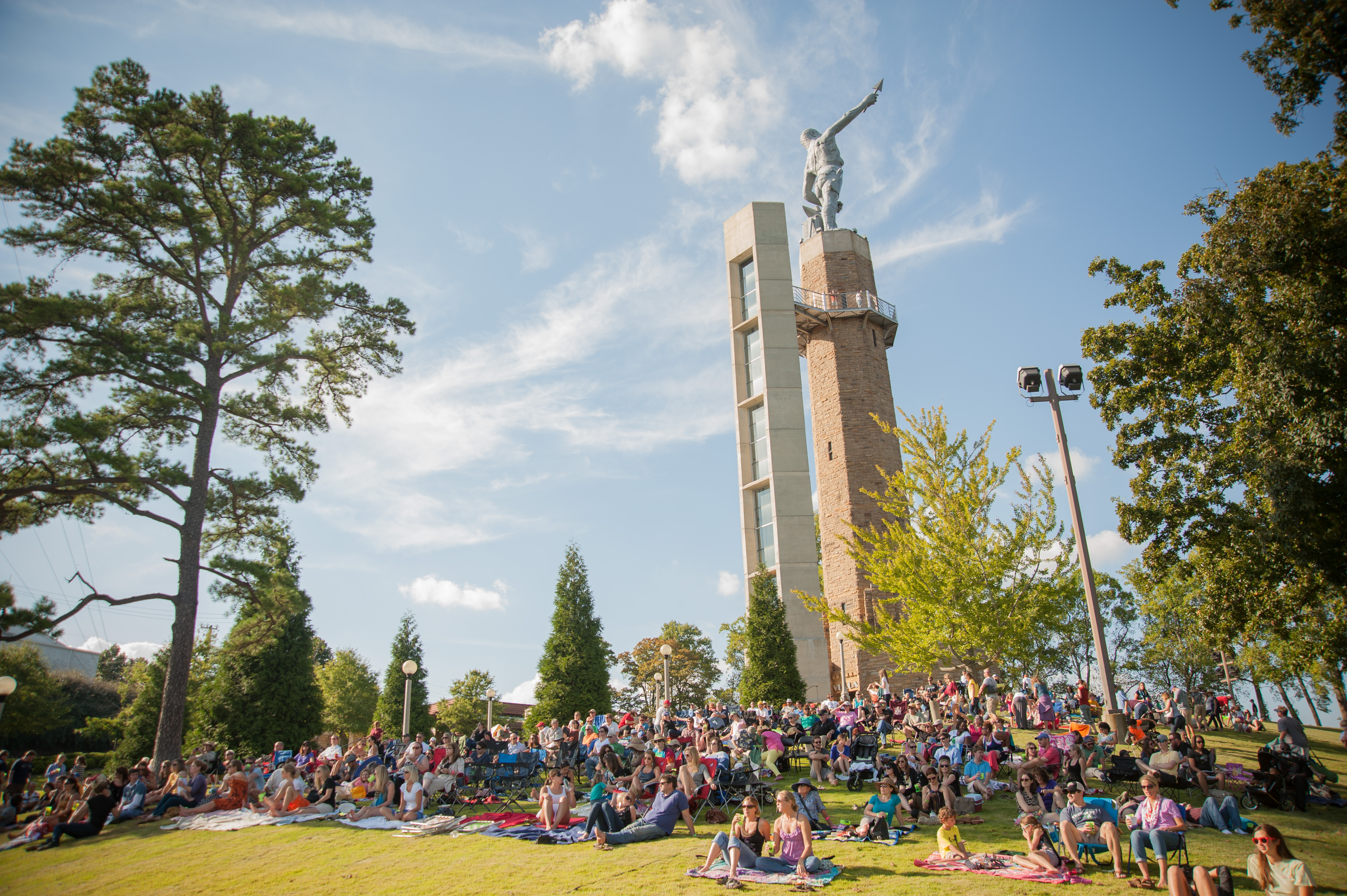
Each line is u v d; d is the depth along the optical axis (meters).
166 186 21.50
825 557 44.97
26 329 19.47
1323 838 11.12
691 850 11.46
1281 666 38.94
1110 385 22.88
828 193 51.00
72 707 42.94
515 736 20.31
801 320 47.38
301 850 13.07
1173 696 23.97
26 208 21.17
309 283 24.20
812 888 9.34
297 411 24.69
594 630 31.42
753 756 18.33
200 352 23.05
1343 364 14.55
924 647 26.25
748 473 43.88
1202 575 20.64
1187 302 19.56
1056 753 15.35
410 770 15.41
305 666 30.41
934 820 12.62
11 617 17.70
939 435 28.02
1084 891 8.92
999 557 25.44
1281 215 15.29
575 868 10.74
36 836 15.52
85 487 20.41
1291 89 14.88
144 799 16.92
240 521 23.98
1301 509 15.20
